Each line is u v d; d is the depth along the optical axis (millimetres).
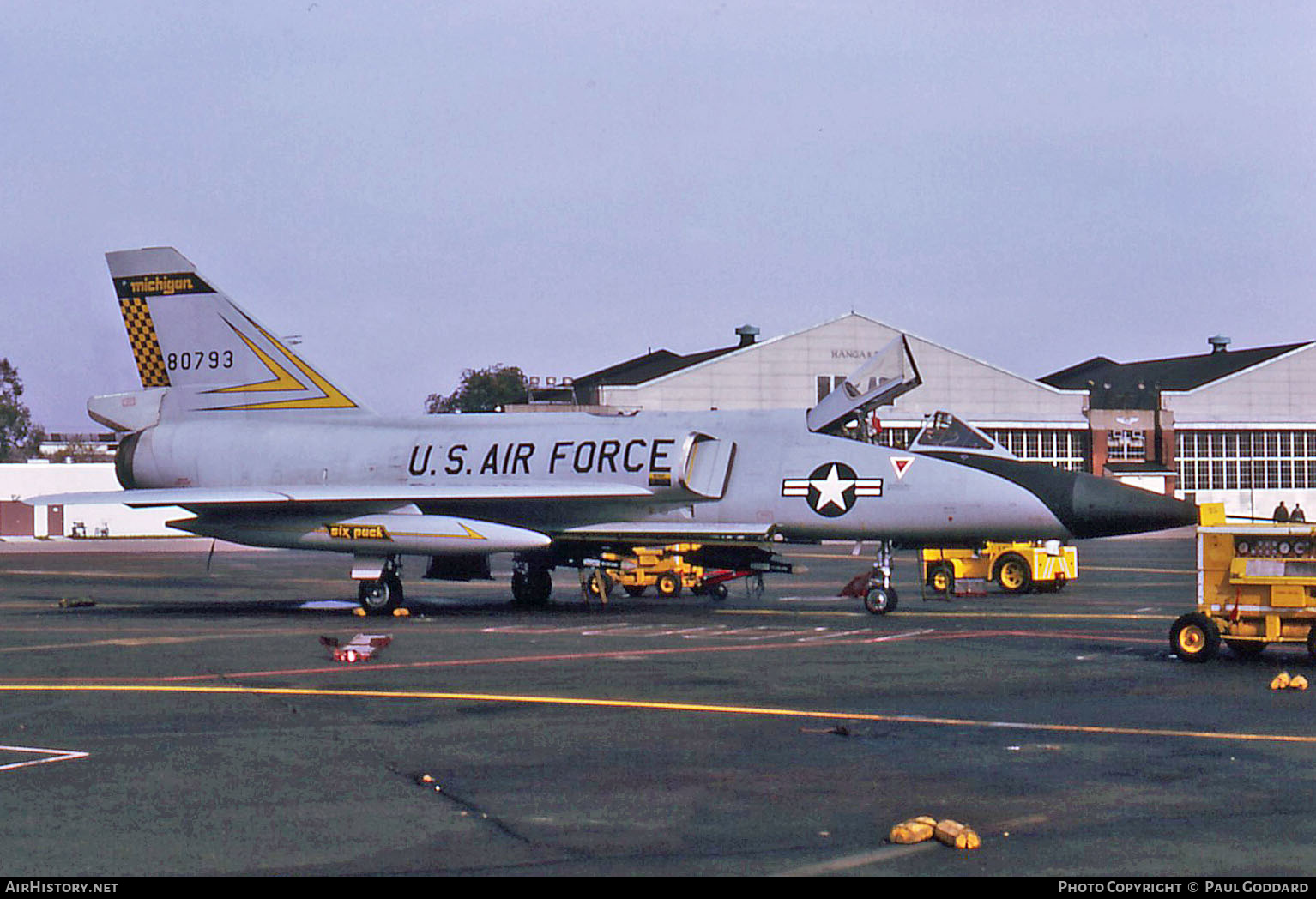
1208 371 74688
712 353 73562
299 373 24375
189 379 25031
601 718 11031
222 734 10305
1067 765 9102
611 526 21828
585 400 63062
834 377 63281
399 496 21172
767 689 12672
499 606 23188
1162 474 60281
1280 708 11578
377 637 16109
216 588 28781
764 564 22141
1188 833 7332
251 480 23953
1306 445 70562
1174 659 15055
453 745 9859
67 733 10352
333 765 9125
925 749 9688
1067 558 27094
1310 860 6812
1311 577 14195
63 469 64250
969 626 19000
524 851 6996
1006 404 65625
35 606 23328
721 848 7035
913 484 20203
